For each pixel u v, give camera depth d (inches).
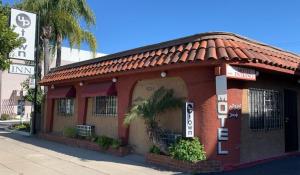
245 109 426.3
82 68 598.2
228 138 398.0
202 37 411.5
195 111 396.8
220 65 372.5
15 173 391.2
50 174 384.5
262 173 379.6
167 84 445.4
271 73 454.3
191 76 403.5
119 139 500.1
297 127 530.3
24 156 490.6
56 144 610.5
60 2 925.8
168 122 437.1
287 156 486.9
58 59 966.4
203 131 389.1
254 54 389.4
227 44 391.2
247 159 423.5
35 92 786.8
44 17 911.7
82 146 564.7
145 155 458.0
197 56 379.9
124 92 505.0
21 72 738.2
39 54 925.8
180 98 425.4
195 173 374.9
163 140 421.7
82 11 974.4
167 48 442.0
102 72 517.7
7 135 772.6
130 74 482.9
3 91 1579.7
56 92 674.8
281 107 496.4
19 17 716.0
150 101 439.2
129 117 446.0
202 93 392.8
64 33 960.3
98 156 483.2
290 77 502.0
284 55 478.0
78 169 404.8
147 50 471.5
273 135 473.7
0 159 470.3
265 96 465.4
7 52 466.9
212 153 386.0
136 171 388.5
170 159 399.2
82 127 586.9
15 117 1560.0
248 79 392.5
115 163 434.0
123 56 510.9
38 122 787.4
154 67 428.1
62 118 693.9
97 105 579.5
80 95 612.7
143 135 478.3
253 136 436.8
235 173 378.0
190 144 384.5
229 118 402.6
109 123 547.5
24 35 721.0
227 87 404.8
